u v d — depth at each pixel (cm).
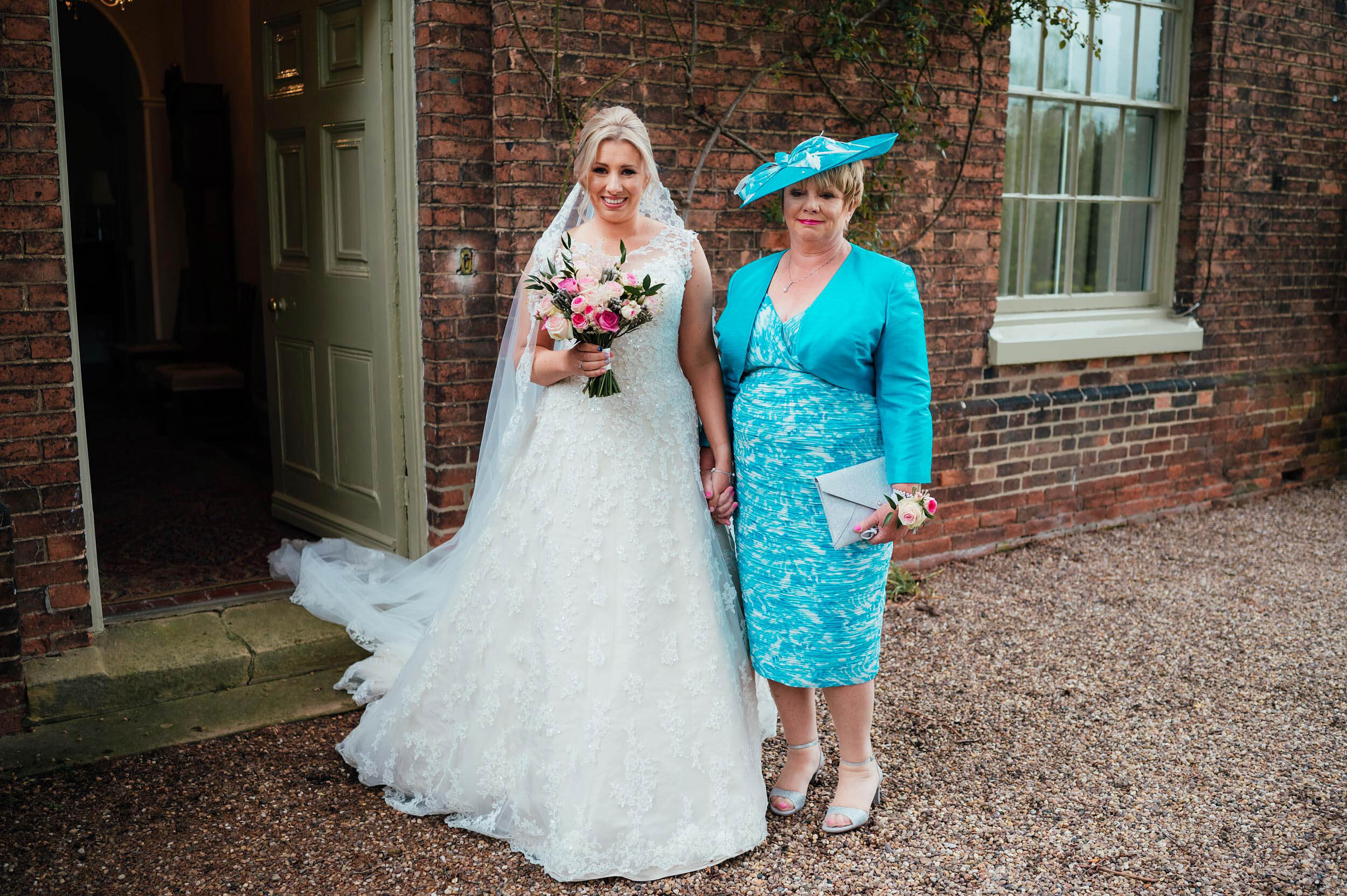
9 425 323
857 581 257
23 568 333
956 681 372
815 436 253
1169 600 458
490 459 298
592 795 248
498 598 265
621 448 257
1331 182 630
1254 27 571
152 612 384
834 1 426
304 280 453
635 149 257
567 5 377
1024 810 286
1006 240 529
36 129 315
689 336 274
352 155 411
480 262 388
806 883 250
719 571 270
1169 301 588
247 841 265
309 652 363
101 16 840
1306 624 432
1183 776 306
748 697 276
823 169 246
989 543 519
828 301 252
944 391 493
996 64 481
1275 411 633
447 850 262
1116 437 559
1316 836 274
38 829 268
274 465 503
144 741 314
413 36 377
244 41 662
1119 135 562
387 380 407
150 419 772
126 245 933
